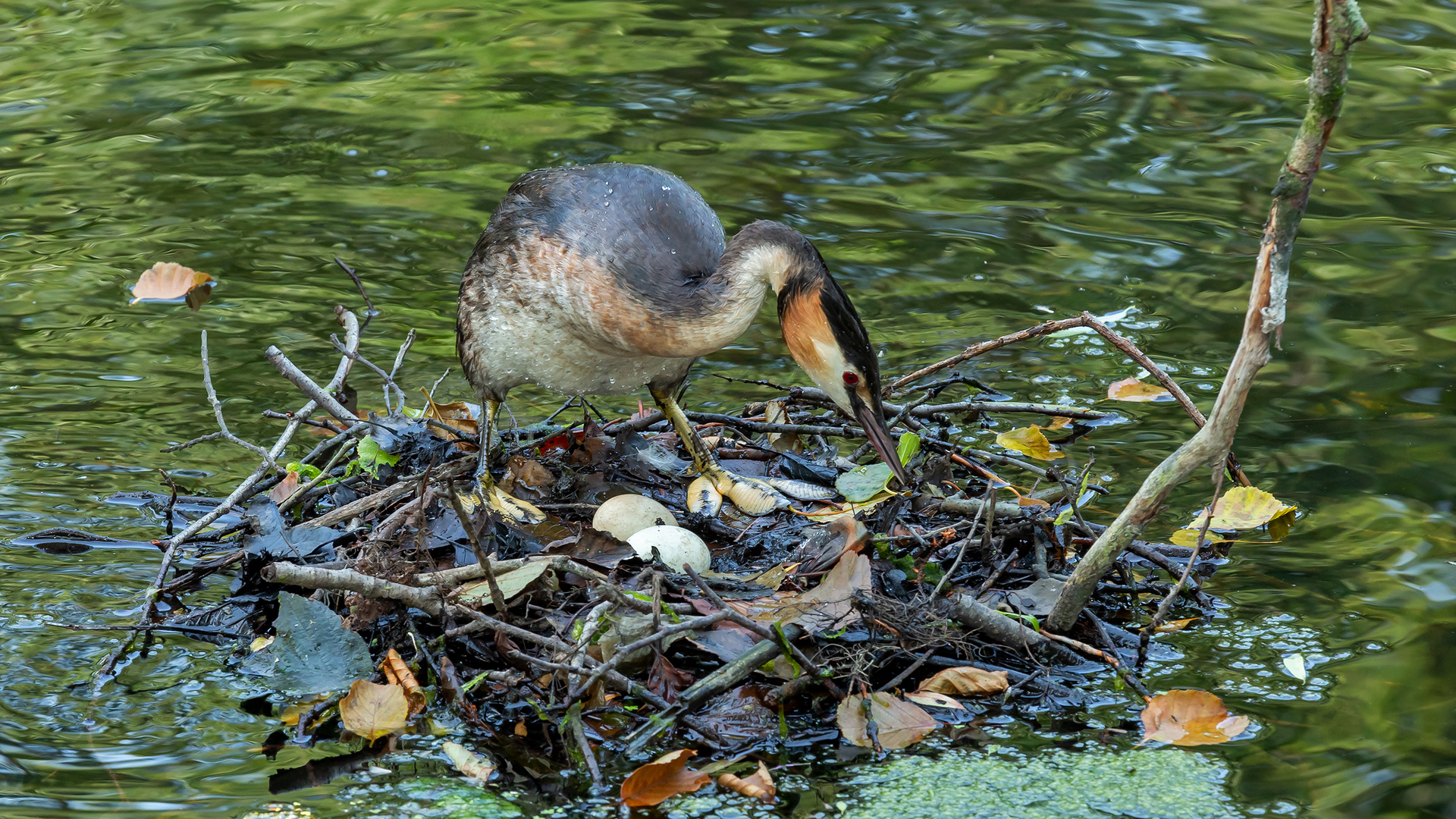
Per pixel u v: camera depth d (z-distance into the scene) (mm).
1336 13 6445
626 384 10461
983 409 11203
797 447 11398
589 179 9938
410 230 16094
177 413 12172
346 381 12633
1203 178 17562
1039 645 8625
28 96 20188
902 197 17031
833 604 8461
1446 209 16609
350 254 15539
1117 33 22781
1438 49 21891
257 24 23703
